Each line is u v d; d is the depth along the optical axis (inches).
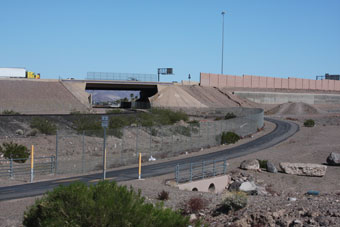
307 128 2881.4
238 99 4815.5
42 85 3614.7
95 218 386.3
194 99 4244.6
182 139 1784.0
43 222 417.4
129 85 4256.9
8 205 676.7
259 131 2659.9
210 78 5152.6
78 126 1822.1
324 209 629.9
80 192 423.8
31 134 1604.3
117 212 391.9
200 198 741.9
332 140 2240.4
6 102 3048.7
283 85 6092.5
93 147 1440.7
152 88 4515.3
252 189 978.7
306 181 1239.5
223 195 815.1
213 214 668.7
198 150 1745.8
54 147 1386.6
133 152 1450.5
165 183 949.2
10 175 1006.4
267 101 5354.3
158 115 2471.7
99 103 5802.2
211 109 3693.4
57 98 3371.1
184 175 1067.3
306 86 6456.7
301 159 1614.2
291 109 4685.0
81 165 1171.9
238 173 1261.1
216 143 1932.8
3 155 1200.8
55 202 424.8
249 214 625.0
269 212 624.4
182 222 410.3
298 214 612.7
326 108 5797.2
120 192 426.3
